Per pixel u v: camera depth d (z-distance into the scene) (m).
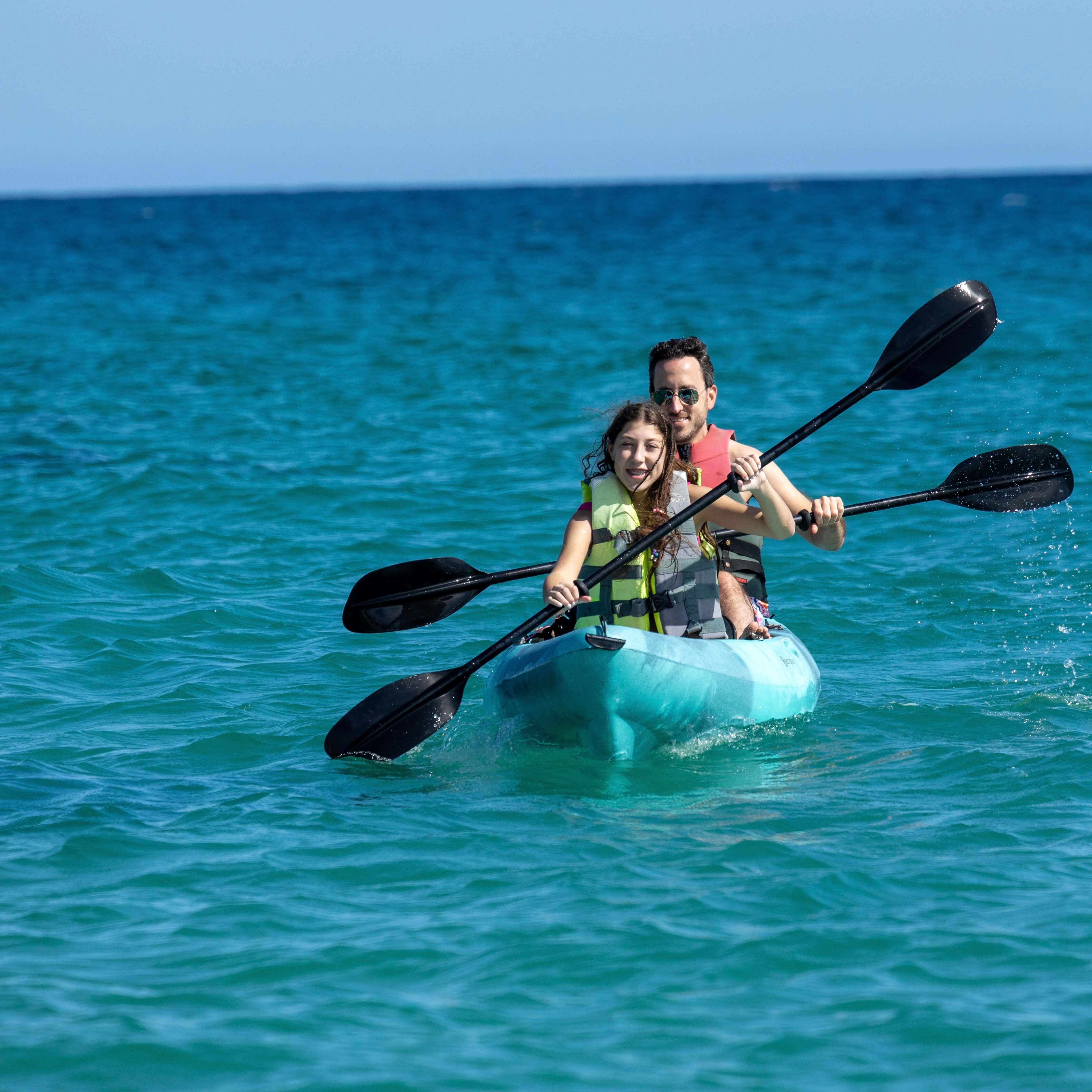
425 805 14.23
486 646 20.81
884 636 20.78
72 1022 9.66
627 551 15.84
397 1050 9.34
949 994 9.97
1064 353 50.38
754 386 46.31
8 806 14.18
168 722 17.33
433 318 70.19
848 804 13.95
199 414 42.56
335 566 25.67
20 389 47.75
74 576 24.52
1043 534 26.47
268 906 11.60
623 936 10.91
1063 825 13.13
